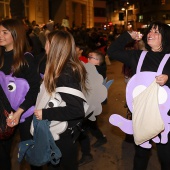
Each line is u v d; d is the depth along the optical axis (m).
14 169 3.90
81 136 4.01
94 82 3.03
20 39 2.81
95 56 4.17
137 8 67.31
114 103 7.43
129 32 3.01
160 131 2.62
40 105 2.49
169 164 2.86
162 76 2.58
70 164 2.60
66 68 2.40
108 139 5.01
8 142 2.98
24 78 2.84
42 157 2.50
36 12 21.47
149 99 2.62
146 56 2.84
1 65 2.88
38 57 3.12
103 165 4.09
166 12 58.03
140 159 3.02
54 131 2.47
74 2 30.56
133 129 2.72
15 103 2.85
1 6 17.48
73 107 2.37
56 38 2.44
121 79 11.31
